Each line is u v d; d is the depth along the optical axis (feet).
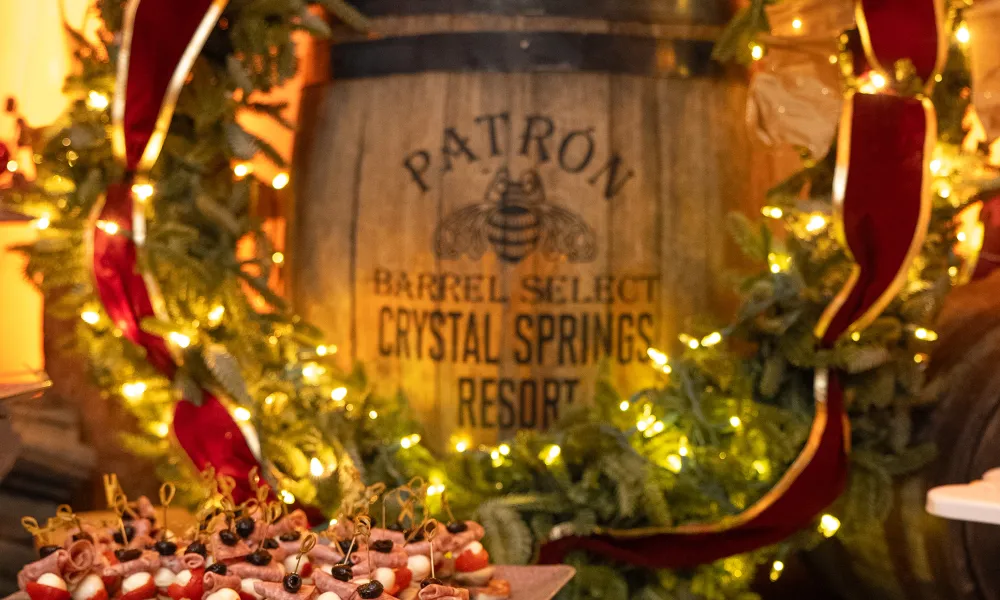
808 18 9.33
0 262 11.46
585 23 9.57
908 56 9.27
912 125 9.17
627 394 9.58
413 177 9.63
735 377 9.36
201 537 8.55
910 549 9.55
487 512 9.23
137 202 9.29
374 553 8.45
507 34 9.57
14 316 11.51
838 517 9.41
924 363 9.55
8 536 10.05
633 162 9.57
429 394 9.64
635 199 9.56
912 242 9.15
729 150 9.77
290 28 9.44
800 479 9.18
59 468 10.65
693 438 9.38
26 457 10.45
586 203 9.52
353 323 9.78
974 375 9.48
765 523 9.20
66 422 10.87
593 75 9.57
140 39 9.24
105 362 9.66
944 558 9.46
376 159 9.73
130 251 9.29
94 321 9.62
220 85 9.41
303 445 9.41
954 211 9.40
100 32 9.64
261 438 9.30
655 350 9.57
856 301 9.20
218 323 9.45
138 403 9.71
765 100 9.28
